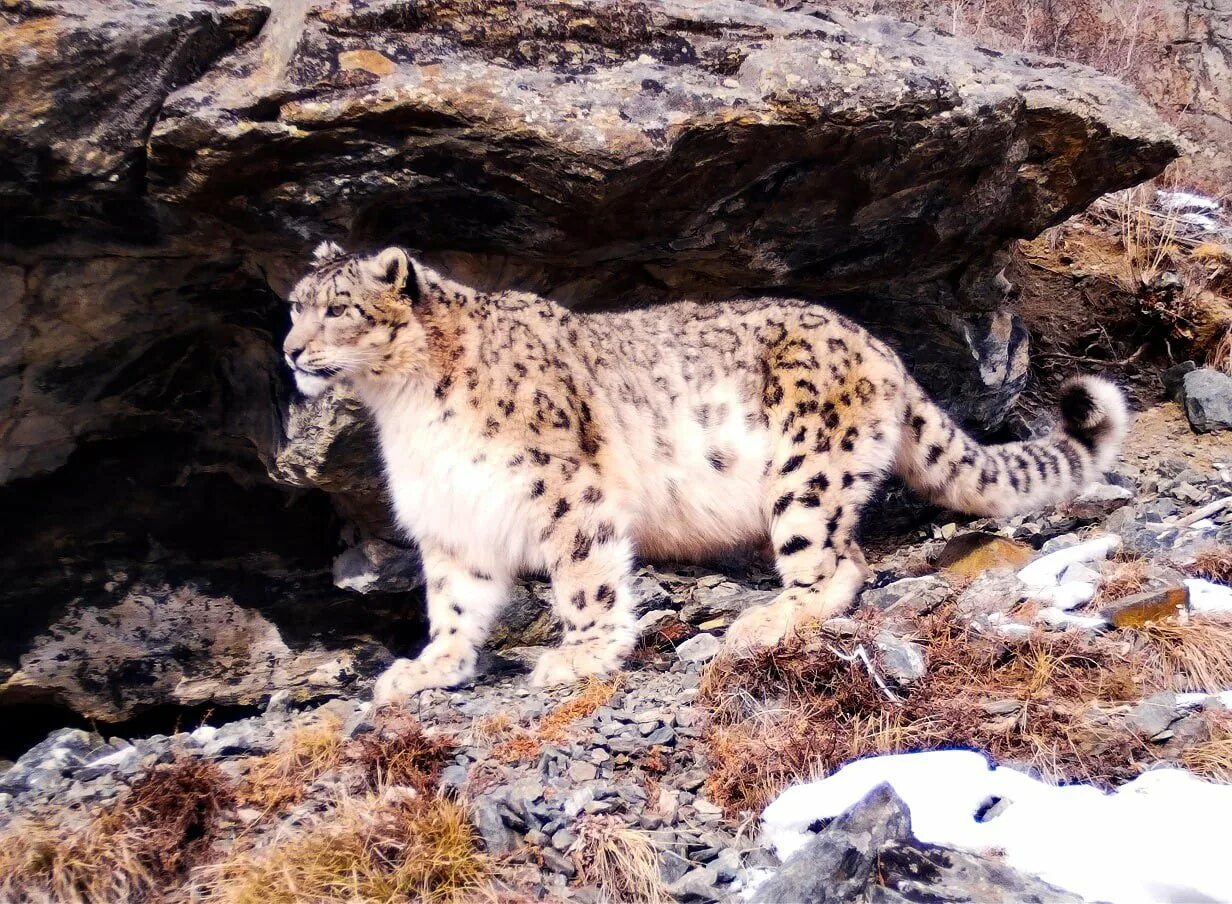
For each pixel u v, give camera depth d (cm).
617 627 332
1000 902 259
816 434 344
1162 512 372
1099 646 307
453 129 323
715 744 292
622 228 347
